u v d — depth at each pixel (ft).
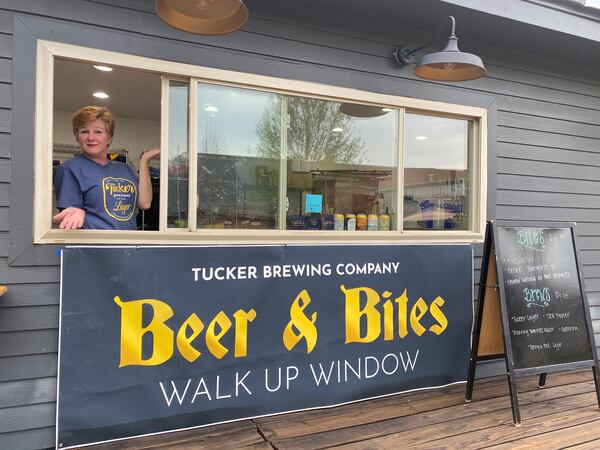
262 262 8.89
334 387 9.45
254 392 8.78
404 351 10.20
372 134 10.63
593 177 13.21
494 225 9.51
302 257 9.24
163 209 8.48
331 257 9.50
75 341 7.56
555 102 12.63
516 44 11.59
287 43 9.39
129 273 7.89
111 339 7.78
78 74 12.19
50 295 7.66
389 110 10.68
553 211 12.58
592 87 13.21
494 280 9.84
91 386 7.65
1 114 7.34
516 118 12.05
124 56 8.02
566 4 10.65
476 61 8.42
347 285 9.64
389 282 10.08
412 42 10.73
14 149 7.39
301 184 9.93
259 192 9.45
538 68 12.36
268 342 8.91
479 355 9.93
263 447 7.73
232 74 8.84
